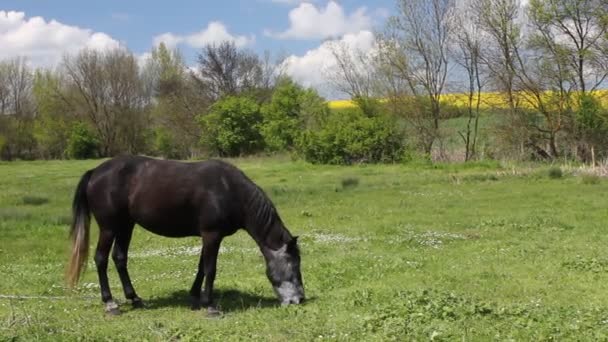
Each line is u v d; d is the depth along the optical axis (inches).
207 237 362.0
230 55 3014.3
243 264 520.7
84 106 3193.9
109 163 378.3
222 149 2625.5
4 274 493.7
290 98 2338.8
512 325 295.1
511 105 1574.8
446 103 1747.0
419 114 1756.9
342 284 431.2
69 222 810.8
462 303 331.6
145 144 3225.9
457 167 1502.2
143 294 416.5
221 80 3002.0
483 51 1595.7
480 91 1627.7
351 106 1919.3
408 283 424.5
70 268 368.8
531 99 1556.3
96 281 468.8
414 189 1099.3
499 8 1541.6
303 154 1877.5
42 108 3206.2
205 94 2999.5
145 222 369.1
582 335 274.8
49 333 308.7
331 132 1764.3
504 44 1553.9
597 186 1045.8
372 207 886.4
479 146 1667.1
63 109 3218.5
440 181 1213.1
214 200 359.3
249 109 2522.1
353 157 1756.9
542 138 1569.9
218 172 366.3
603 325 291.7
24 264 551.5
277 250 368.5
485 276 441.1
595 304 352.8
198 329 312.7
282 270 367.6
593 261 465.1
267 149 2503.7
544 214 772.0
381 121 1729.8
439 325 296.8
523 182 1146.0
